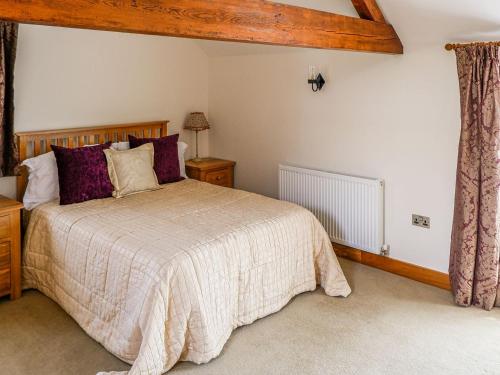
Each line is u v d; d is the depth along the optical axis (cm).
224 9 207
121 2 175
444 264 324
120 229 272
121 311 245
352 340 258
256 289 276
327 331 268
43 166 334
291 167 404
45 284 309
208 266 243
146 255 239
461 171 285
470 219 283
